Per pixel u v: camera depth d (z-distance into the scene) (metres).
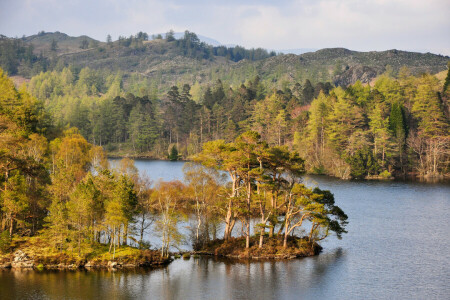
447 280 68.25
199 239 83.31
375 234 93.75
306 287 65.81
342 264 75.25
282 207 84.31
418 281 67.75
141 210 86.56
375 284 66.81
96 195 77.69
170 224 78.62
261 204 80.19
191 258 78.19
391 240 89.38
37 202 81.94
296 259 77.88
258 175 78.19
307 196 79.81
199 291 64.31
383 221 104.62
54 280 67.25
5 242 74.50
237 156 78.81
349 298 61.94
